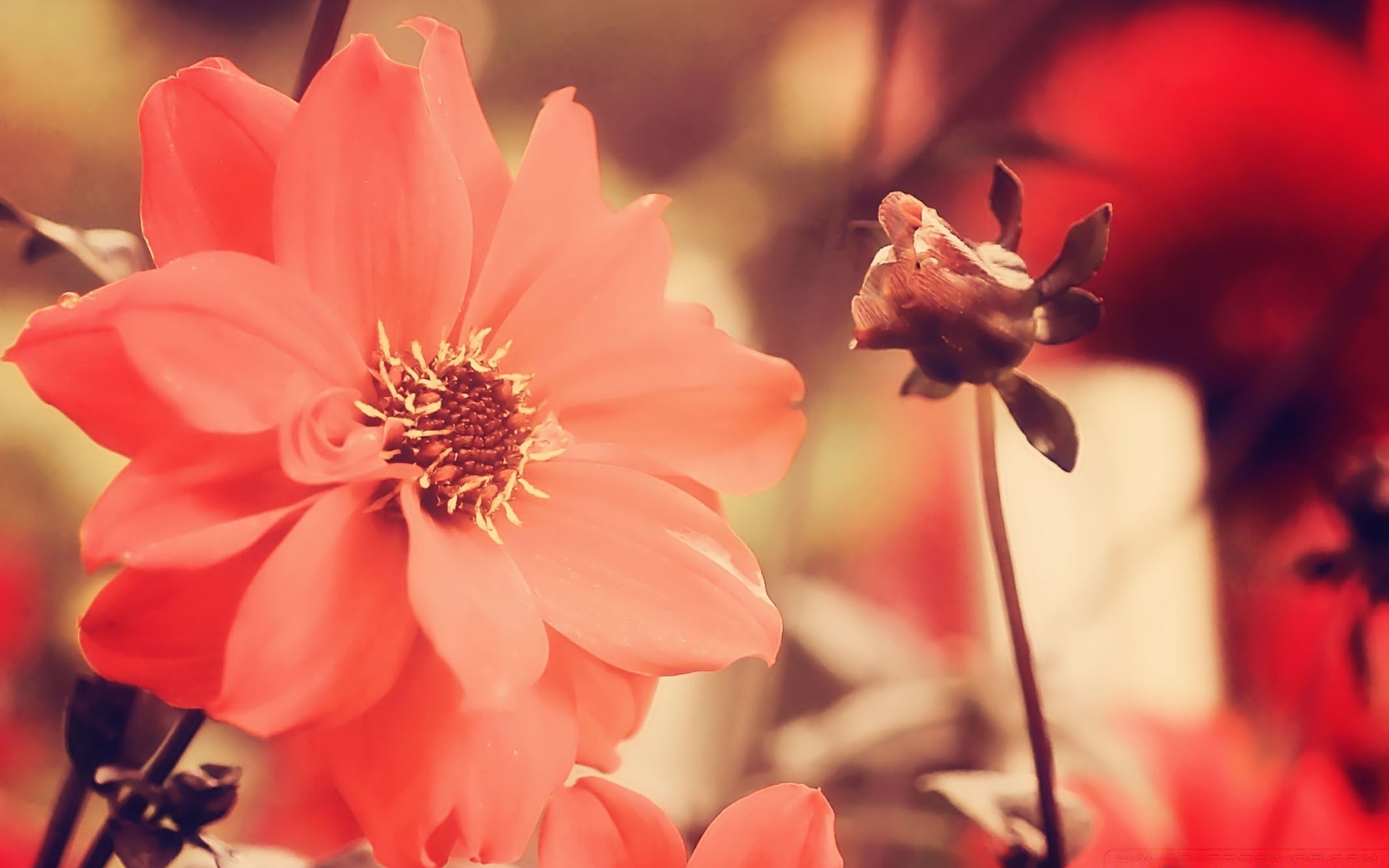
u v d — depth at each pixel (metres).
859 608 0.64
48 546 0.59
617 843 0.46
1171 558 0.62
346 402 0.46
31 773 0.57
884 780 0.61
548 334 0.48
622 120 0.62
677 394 0.48
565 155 0.48
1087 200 0.68
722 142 0.62
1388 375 0.62
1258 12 0.70
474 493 0.48
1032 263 0.68
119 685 0.46
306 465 0.44
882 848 0.60
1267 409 0.61
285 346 0.45
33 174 0.57
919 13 0.62
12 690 0.58
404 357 0.47
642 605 0.47
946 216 0.67
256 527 0.44
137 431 0.44
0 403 0.59
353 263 0.46
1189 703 0.60
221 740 0.57
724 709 0.61
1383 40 0.69
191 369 0.44
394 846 0.45
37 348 0.44
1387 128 0.68
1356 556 0.54
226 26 0.58
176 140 0.46
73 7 0.57
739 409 0.48
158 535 0.44
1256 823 0.57
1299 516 0.62
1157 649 0.61
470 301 0.48
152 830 0.46
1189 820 0.58
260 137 0.46
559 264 0.48
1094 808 0.57
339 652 0.45
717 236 0.61
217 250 0.45
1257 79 0.68
